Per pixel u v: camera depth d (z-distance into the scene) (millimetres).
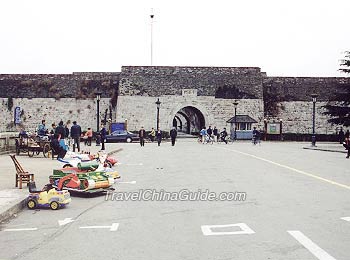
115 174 16016
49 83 59406
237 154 30188
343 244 7340
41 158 24125
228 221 9266
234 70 61969
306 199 11938
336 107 46469
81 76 60406
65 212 10594
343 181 15758
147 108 59219
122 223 9289
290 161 24562
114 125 56250
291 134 59750
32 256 7000
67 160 15461
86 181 12578
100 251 7180
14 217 10039
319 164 22719
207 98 60062
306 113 61562
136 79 59844
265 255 6770
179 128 93062
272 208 10664
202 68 61656
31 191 11195
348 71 47250
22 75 60031
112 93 59469
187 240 7777
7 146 27578
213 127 59812
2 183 14250
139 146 41750
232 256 6758
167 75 60688
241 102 60250
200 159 25812
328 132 60719
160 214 10172
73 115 58812
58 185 12703
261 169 19922
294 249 7070
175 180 16203
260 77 61969
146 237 8062
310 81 63094
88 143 42719
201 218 9625
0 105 58688
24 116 58281
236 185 14695
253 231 8336
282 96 62062
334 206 10875
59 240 7977
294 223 8977
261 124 59844
